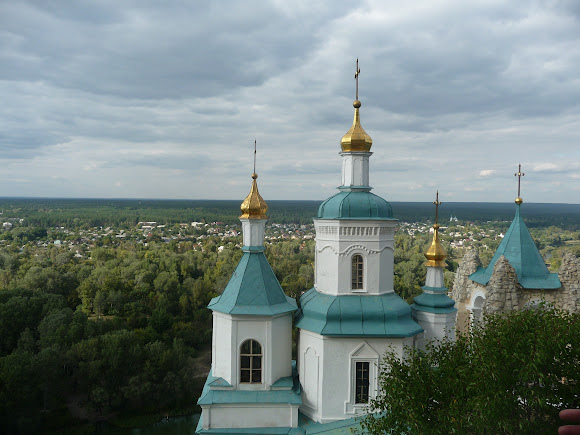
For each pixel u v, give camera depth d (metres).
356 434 27.73
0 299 87.12
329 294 32.75
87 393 74.00
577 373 20.19
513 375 20.84
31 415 66.06
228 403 30.03
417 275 147.00
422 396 22.41
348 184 34.16
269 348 30.94
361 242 32.19
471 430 21.44
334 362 30.73
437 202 35.38
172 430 67.38
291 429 29.95
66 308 85.06
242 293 31.53
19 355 66.69
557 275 38.56
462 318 46.34
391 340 30.66
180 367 76.75
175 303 108.38
